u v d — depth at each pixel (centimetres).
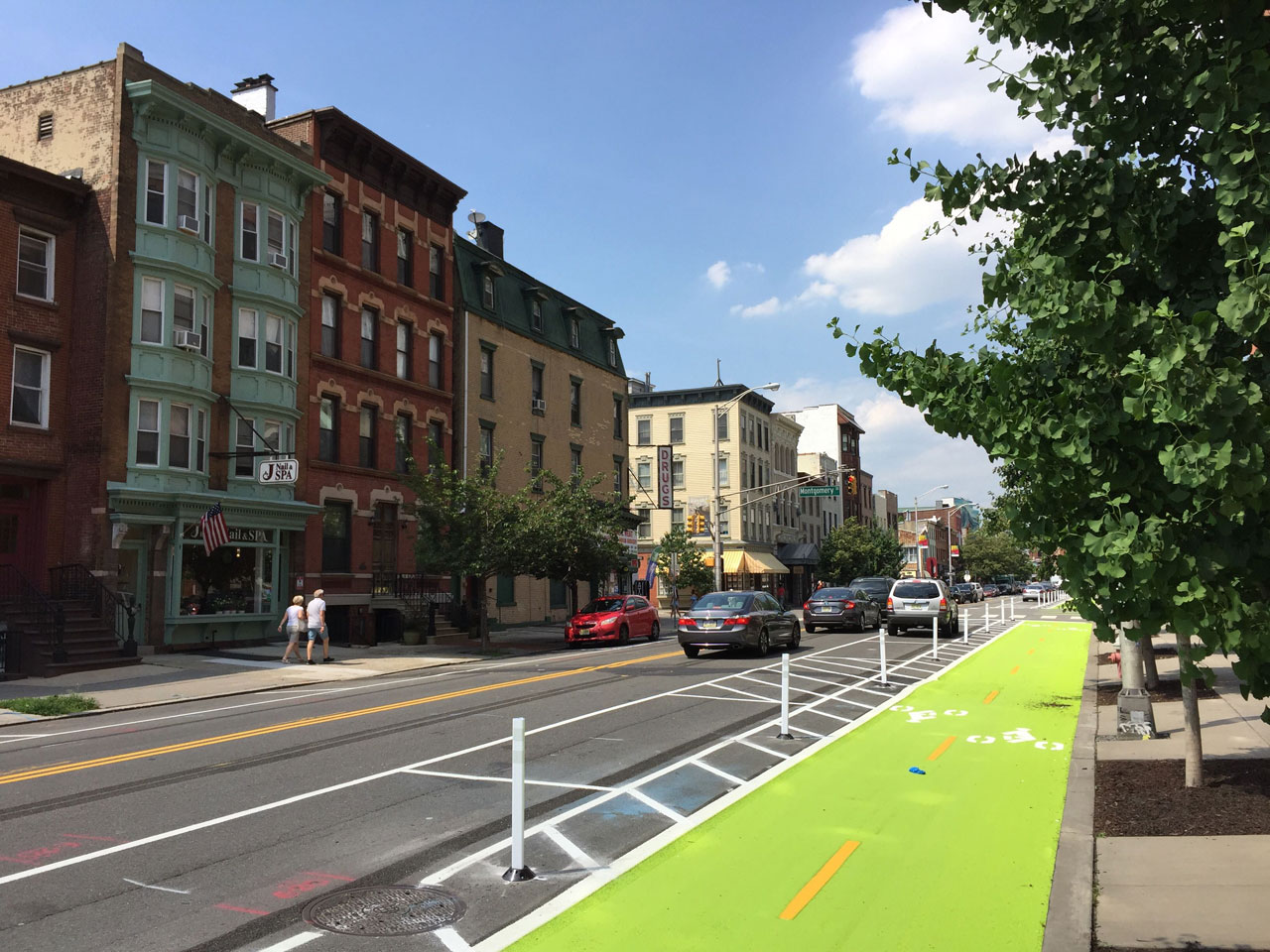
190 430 2347
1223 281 422
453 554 2662
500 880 634
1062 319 410
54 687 1758
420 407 3253
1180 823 722
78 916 567
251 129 2602
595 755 1047
